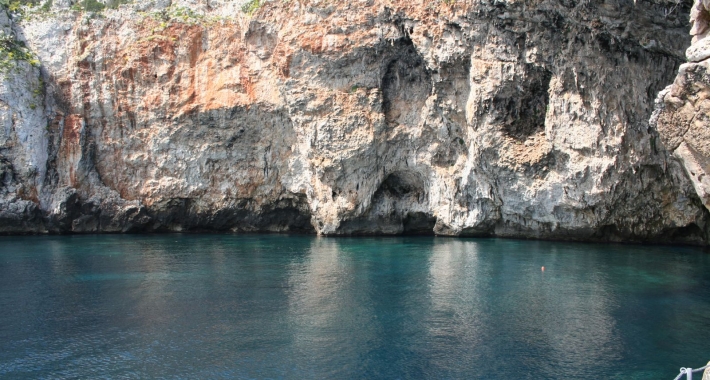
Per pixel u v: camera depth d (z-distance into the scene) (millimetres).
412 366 16453
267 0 43438
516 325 19719
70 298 23625
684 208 34031
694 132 17188
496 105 36562
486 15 34562
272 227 50188
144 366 16562
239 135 46812
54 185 47094
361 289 24781
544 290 24219
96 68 47594
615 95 32844
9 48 46281
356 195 43594
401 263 30812
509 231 41812
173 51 46531
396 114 42406
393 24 39344
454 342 18250
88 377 15867
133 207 48500
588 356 17016
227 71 45781
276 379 15664
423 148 42250
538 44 33875
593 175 34156
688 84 16797
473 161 38750
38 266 30781
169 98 46625
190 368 16422
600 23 29875
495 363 16594
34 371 16281
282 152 46906
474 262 30734
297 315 21094
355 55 40844
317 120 42688
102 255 34781
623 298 22781
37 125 46000
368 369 16281
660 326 19406
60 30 48125
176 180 48125
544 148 36062
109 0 50719
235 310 21766
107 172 48906
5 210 44625
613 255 32531
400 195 45281
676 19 26734
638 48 30953
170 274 28422
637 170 33656
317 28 41125
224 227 50281
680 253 33125
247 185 48062
